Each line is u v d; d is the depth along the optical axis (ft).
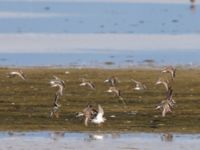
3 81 225.76
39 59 286.25
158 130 173.68
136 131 172.86
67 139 166.40
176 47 330.13
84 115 165.58
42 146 160.56
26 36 371.35
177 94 212.23
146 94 211.41
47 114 185.26
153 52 311.88
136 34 381.40
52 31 396.37
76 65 269.85
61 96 205.05
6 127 174.09
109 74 243.19
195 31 398.62
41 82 225.76
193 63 279.49
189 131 173.68
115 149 159.12
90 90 214.48
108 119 180.86
